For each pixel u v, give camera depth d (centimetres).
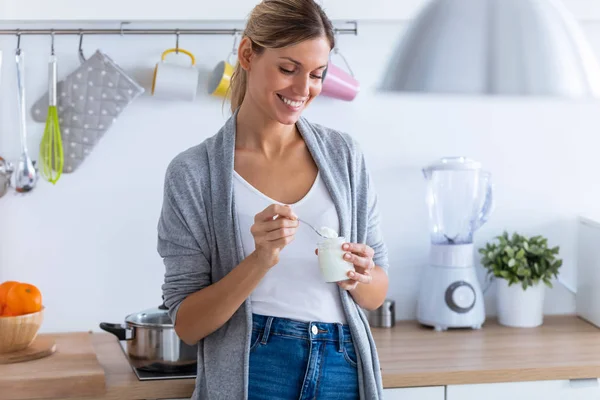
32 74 261
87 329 269
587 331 268
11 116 260
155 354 221
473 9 118
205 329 186
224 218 187
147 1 258
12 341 225
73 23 260
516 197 290
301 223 186
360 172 200
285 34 172
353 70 278
